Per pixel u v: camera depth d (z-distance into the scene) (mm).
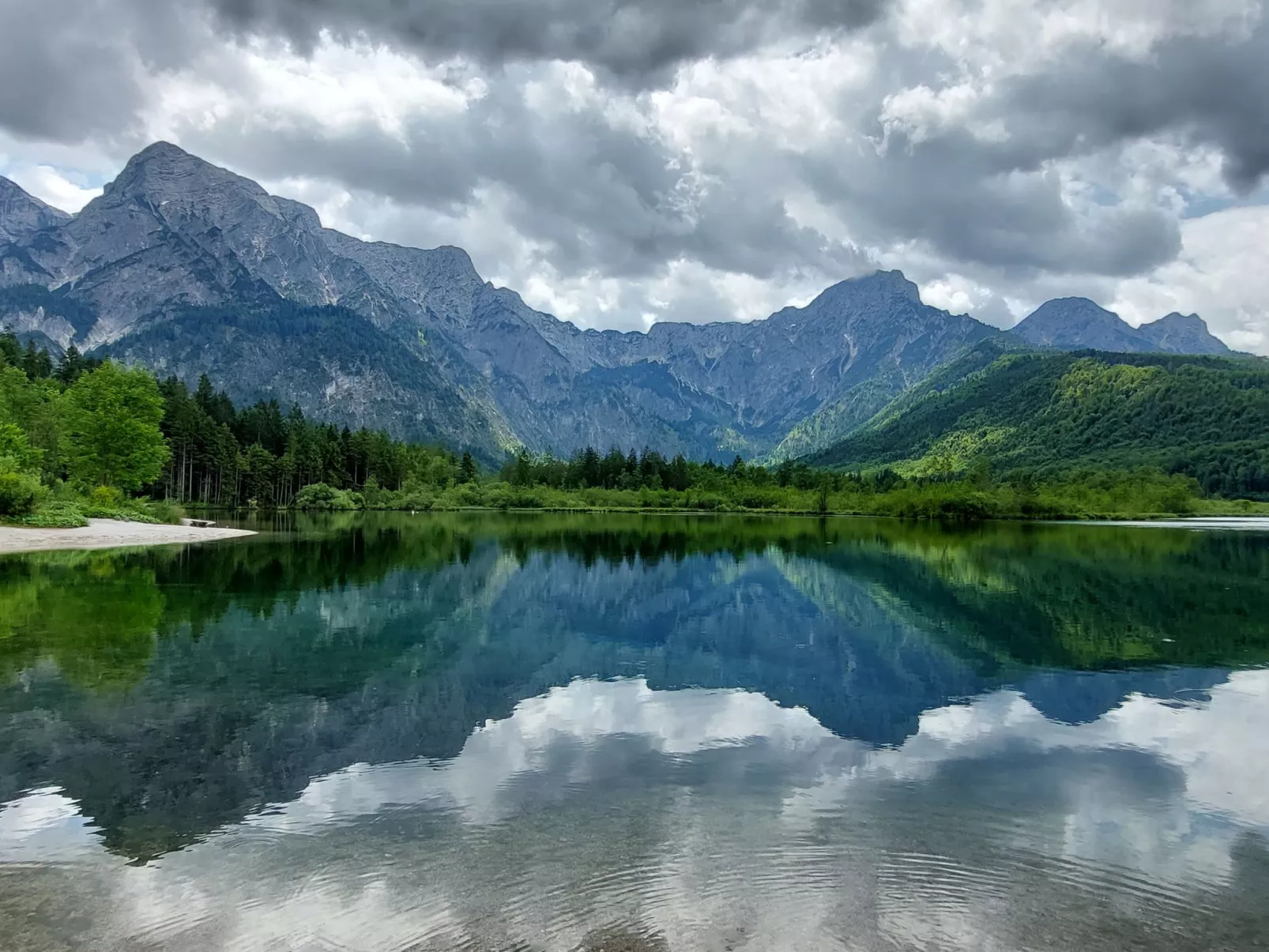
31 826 9852
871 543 61719
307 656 19594
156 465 77500
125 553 43375
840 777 11859
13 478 55125
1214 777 12078
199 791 11031
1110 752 13234
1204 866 9156
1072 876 8844
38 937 7359
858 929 7617
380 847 9297
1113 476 154125
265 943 7289
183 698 15758
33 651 19609
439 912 7828
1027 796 11219
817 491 148875
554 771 11977
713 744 13375
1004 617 26609
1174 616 27031
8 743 12977
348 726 14078
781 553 50906
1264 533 79812
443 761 12406
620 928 7574
